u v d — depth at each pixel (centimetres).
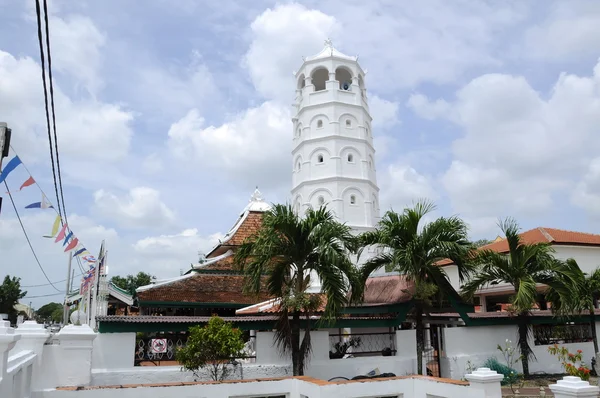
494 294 3516
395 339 1980
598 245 3184
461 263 1834
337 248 1611
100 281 2933
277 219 1583
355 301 1730
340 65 4084
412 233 1792
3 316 946
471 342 2064
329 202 3753
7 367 811
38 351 1160
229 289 2461
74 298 4219
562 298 1978
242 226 2939
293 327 1609
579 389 852
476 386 1054
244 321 1659
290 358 1716
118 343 1524
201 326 1612
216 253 2995
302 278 1645
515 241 2002
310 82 4066
